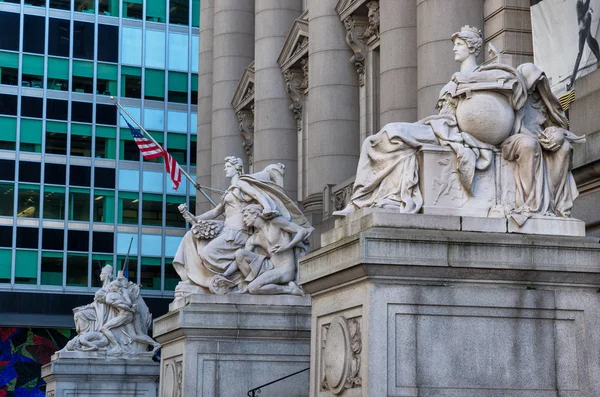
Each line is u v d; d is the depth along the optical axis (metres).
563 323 18.38
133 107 102.94
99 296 48.00
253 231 32.34
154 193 101.88
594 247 18.45
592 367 18.31
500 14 39.38
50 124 99.81
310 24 54.88
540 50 33.53
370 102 52.50
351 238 18.12
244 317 30.52
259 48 62.78
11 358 94.69
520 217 18.59
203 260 31.98
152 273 100.69
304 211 53.59
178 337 31.09
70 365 46.31
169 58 104.81
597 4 30.83
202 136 74.00
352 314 18.38
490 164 19.20
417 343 17.73
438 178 18.94
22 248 96.81
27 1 101.00
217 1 71.88
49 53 100.88
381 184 19.28
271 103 61.66
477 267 17.95
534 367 18.11
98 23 102.94
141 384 46.91
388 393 17.44
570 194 19.53
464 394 17.69
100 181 100.38
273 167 32.91
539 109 19.97
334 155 52.66
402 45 44.84
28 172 98.38
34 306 96.00
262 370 30.50
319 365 19.66
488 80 19.33
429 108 40.31
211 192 70.81
